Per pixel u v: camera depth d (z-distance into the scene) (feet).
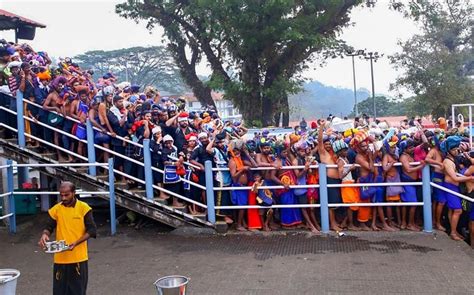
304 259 26.27
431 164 29.94
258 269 24.86
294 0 86.79
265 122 99.19
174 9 97.71
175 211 32.30
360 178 31.27
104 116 32.37
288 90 96.89
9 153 33.65
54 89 32.91
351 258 26.21
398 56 138.41
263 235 31.27
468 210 29.60
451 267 24.44
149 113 32.89
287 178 31.42
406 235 30.09
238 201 32.01
